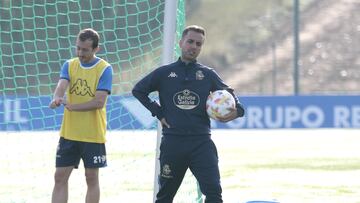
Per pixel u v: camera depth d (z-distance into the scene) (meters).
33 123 53.47
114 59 62.12
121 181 34.53
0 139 50.59
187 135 19.34
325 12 106.69
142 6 65.69
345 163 43.41
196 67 19.69
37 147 47.06
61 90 21.72
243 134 66.38
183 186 27.52
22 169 39.00
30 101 53.50
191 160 19.44
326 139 60.34
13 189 32.97
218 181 19.30
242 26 108.25
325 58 100.00
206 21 109.88
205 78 19.61
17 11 69.19
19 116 55.12
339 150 51.19
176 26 23.69
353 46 101.06
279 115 72.44
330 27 104.50
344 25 104.38
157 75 19.66
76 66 22.06
